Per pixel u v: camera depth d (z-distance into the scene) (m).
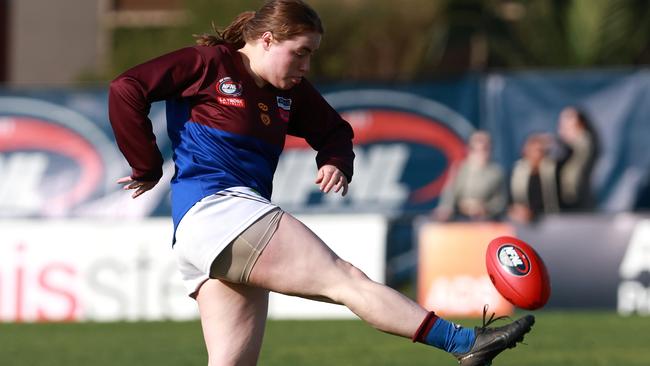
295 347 32.94
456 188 51.25
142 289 45.66
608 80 51.06
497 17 76.12
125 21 88.44
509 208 51.22
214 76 16.42
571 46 72.00
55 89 53.97
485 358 15.80
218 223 15.91
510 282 16.31
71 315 45.75
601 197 50.97
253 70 16.61
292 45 16.23
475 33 78.12
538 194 50.97
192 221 16.09
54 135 53.84
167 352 32.19
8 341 36.09
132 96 16.05
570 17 72.12
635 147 50.84
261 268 15.84
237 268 15.94
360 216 51.31
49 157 53.81
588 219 45.34
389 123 52.25
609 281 44.97
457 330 15.88
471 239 45.88
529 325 15.90
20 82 91.81
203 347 33.50
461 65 79.06
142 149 16.23
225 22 76.75
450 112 51.88
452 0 77.88
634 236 44.88
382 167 52.09
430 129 51.91
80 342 35.56
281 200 52.25
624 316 42.38
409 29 81.19
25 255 46.28
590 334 35.59
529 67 74.06
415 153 51.97
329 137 17.83
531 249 16.61
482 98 51.72
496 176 50.75
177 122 16.61
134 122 16.12
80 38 91.25
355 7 81.44
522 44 74.56
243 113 16.41
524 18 73.75
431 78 51.97
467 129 51.72
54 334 38.59
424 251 46.22
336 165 17.47
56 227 46.28
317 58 80.38
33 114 53.94
